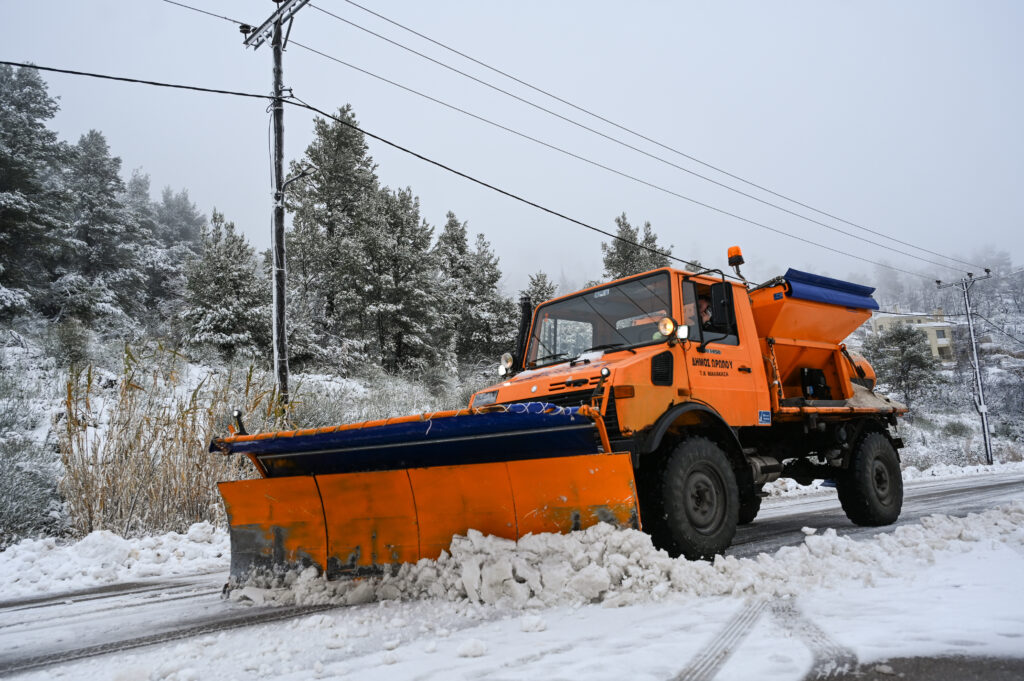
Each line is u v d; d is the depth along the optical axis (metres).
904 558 4.41
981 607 3.04
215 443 5.00
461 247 36.19
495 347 33.50
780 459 6.79
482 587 3.91
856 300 7.48
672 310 5.52
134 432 8.65
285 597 4.61
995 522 5.75
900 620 2.93
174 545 7.37
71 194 28.59
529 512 4.29
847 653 2.53
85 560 6.54
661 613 3.43
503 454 4.68
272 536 5.00
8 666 3.47
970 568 3.99
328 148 28.31
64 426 10.31
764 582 3.81
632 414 4.74
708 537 4.86
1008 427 41.53
